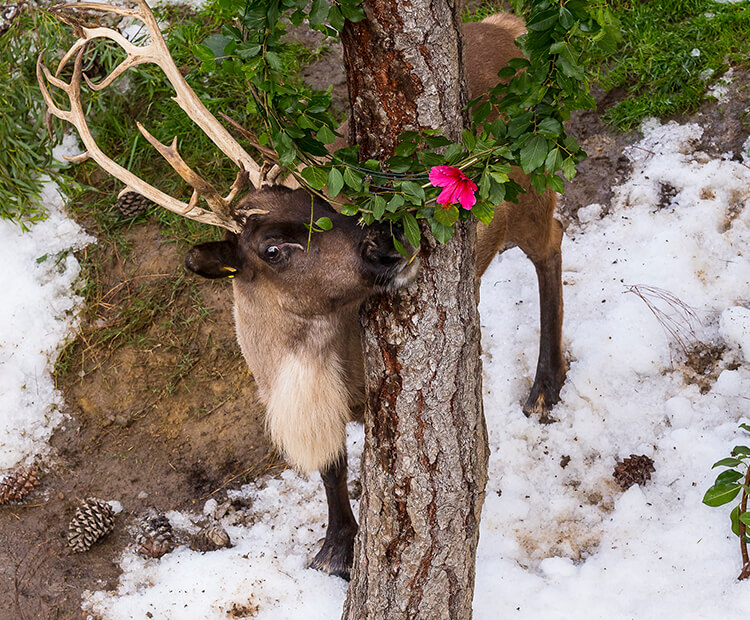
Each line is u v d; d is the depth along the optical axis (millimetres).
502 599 3695
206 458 4496
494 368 4602
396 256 2627
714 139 5125
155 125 5473
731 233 4801
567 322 4676
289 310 3205
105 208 5262
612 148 5246
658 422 4223
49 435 4609
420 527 2980
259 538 4156
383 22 2295
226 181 5242
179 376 4734
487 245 3721
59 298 4996
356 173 2381
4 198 5180
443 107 2449
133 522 4285
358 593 3264
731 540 3697
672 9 5613
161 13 5961
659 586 3627
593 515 3973
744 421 4117
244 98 5422
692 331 4473
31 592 4012
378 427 2906
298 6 2197
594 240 4965
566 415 4332
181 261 5078
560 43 2244
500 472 4188
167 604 3898
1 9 5723
